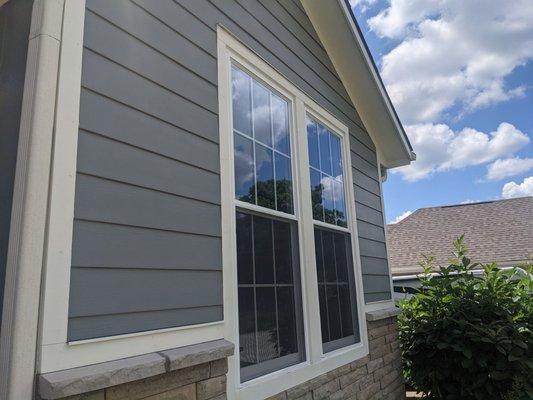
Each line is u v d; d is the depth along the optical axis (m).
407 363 5.38
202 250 2.45
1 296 1.62
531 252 11.77
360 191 5.01
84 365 1.72
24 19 1.88
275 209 3.30
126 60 2.17
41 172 1.69
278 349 3.04
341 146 4.74
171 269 2.22
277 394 2.87
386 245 5.49
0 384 1.51
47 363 1.59
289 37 3.94
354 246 4.52
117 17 2.16
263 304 2.97
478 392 4.64
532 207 14.20
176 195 2.34
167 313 2.15
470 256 12.45
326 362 3.51
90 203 1.87
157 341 2.06
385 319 4.95
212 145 2.68
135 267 2.03
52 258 1.67
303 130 3.86
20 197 1.65
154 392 1.95
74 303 1.73
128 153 2.09
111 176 1.98
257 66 3.35
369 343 4.43
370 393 4.18
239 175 2.98
